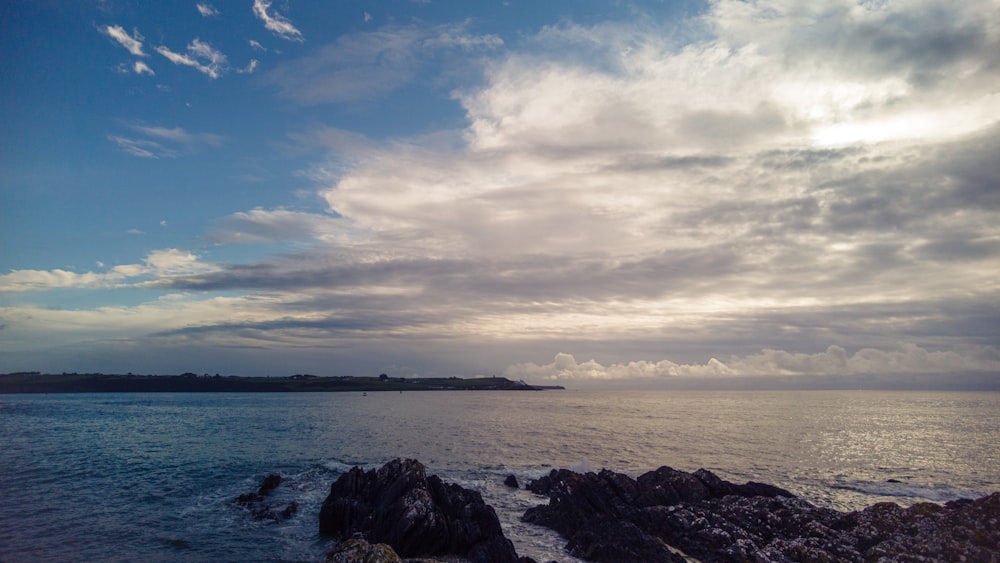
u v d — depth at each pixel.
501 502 41.00
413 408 159.12
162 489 44.75
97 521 35.50
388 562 22.81
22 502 39.78
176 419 110.38
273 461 57.56
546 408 162.38
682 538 31.59
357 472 39.16
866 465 57.44
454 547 29.84
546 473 51.28
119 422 102.00
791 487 46.91
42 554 29.16
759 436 81.75
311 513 38.16
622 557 28.45
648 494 38.38
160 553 29.89
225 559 29.19
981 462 59.88
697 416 125.50
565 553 30.27
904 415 133.38
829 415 131.62
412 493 31.89
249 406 165.75
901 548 27.89
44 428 89.44
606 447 68.62
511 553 28.78
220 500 41.56
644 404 195.50
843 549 28.55
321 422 104.88
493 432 86.31
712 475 41.59
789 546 29.02
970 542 27.98
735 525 32.81
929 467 56.62
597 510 36.53
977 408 170.38
